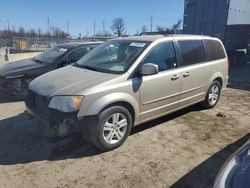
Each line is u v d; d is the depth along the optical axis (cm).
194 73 541
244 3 1418
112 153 416
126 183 343
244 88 914
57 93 386
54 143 442
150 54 459
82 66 488
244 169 235
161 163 390
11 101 682
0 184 337
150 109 466
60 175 357
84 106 380
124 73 424
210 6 1366
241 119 578
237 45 1467
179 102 523
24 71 677
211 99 629
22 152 415
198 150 431
